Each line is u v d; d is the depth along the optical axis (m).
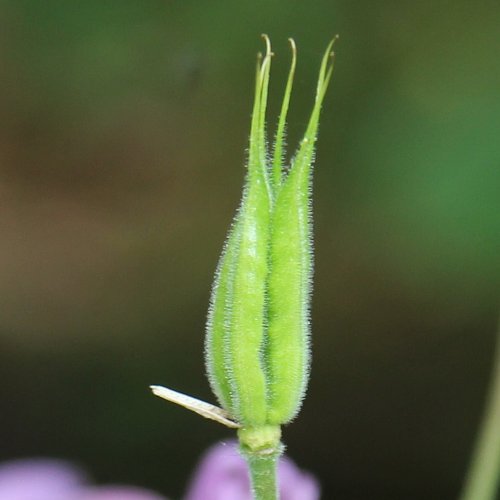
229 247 0.22
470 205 0.44
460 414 0.54
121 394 0.54
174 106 0.52
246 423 0.22
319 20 0.49
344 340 0.54
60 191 0.55
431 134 0.46
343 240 0.49
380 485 0.56
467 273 0.45
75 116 0.53
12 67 0.52
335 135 0.48
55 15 0.51
